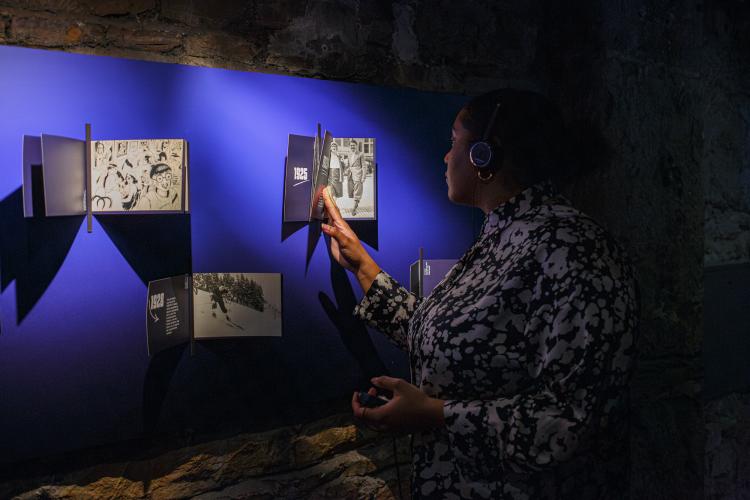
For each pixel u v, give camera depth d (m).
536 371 0.93
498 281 0.96
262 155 1.34
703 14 1.79
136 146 1.14
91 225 1.15
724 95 1.91
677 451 1.79
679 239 1.76
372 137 1.47
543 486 0.94
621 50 1.63
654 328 1.73
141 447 1.27
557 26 1.75
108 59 1.16
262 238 1.35
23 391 1.10
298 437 1.46
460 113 1.12
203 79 1.26
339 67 1.46
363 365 1.50
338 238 1.39
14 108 1.07
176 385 1.26
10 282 1.08
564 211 1.00
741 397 2.02
